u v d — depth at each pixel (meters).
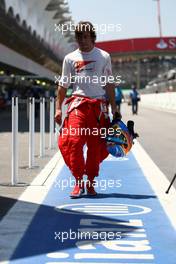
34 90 48.53
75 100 9.91
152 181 12.20
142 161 16.22
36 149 19.55
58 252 6.59
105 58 9.92
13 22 48.06
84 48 9.85
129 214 8.68
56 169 14.12
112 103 10.10
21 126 33.69
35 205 9.37
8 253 6.54
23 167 14.42
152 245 6.94
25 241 7.07
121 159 16.69
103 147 10.11
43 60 78.62
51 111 19.47
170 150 19.70
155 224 8.03
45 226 7.88
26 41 57.50
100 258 6.38
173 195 10.40
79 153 9.88
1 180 12.20
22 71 64.50
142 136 26.38
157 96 90.38
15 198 10.02
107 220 8.25
